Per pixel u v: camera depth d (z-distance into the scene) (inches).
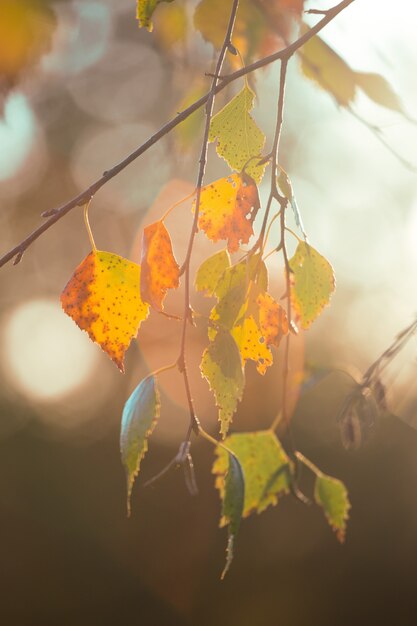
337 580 372.8
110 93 285.7
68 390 474.3
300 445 383.6
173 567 390.6
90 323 34.8
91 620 364.5
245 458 46.4
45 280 473.7
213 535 399.9
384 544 371.6
